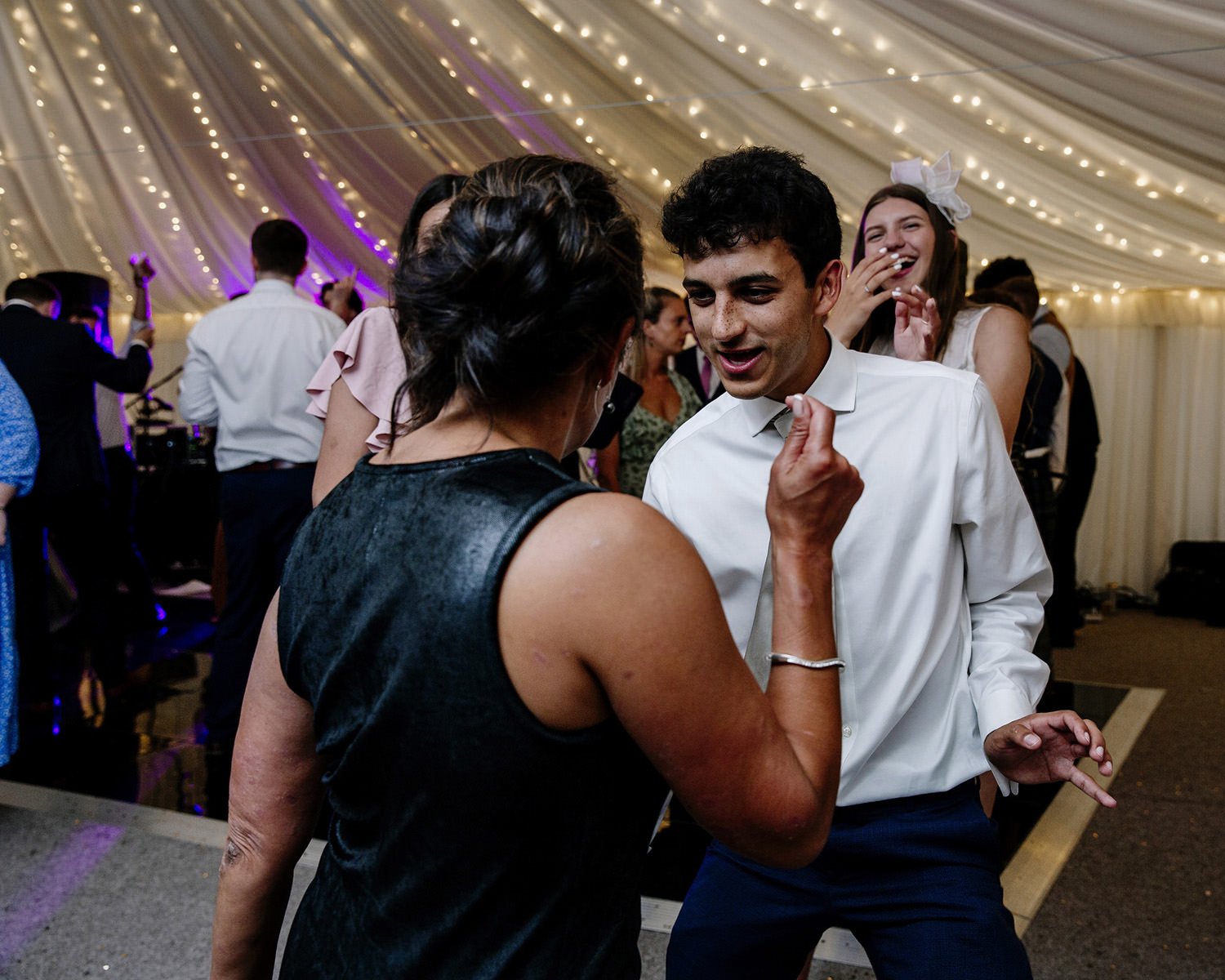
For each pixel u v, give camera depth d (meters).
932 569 1.29
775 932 1.30
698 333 1.27
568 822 0.75
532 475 0.77
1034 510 3.00
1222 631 5.77
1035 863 2.62
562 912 0.76
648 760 0.80
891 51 4.34
